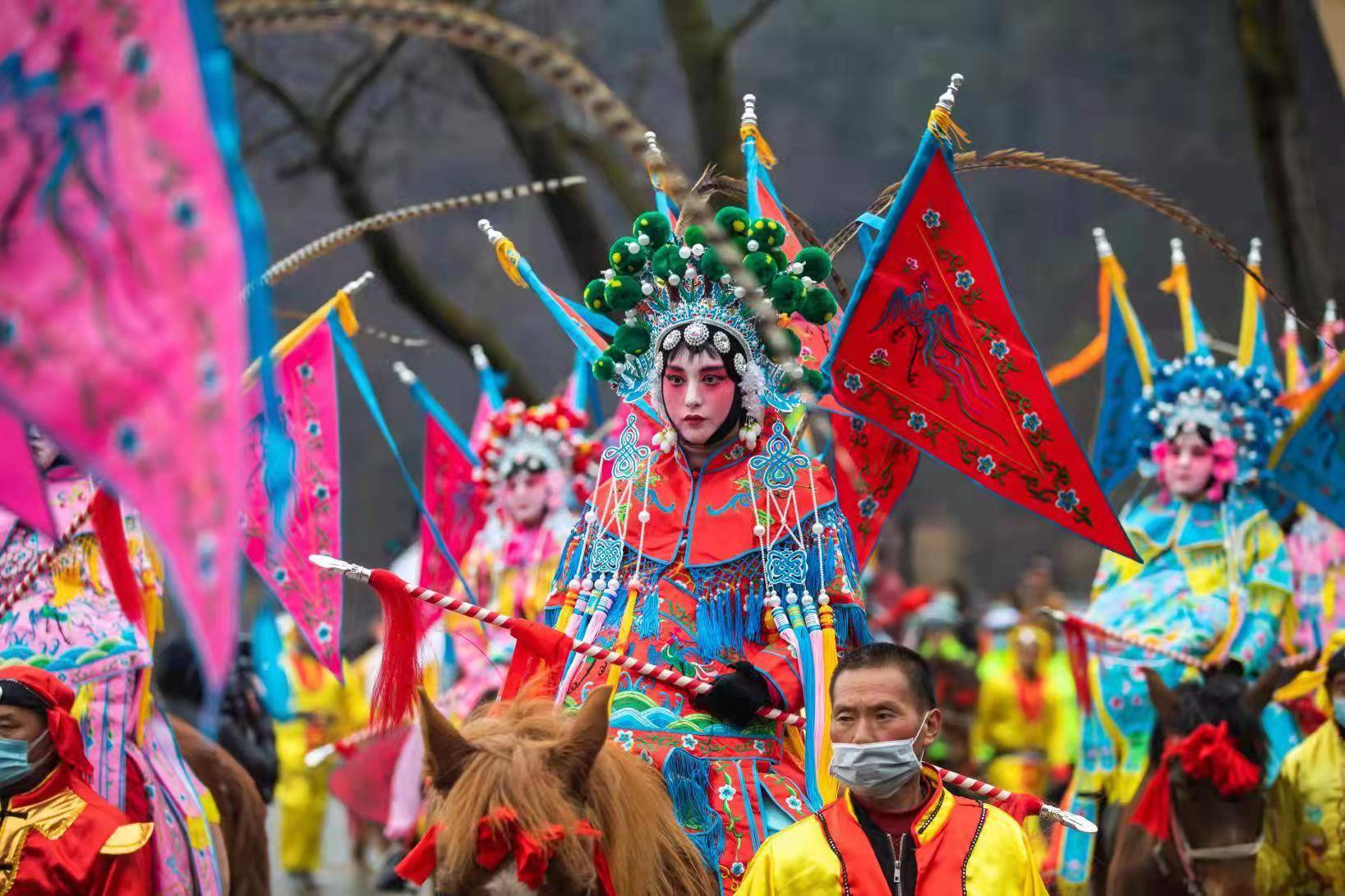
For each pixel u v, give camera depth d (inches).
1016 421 702.5
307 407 901.2
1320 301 1798.7
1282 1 1828.2
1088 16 3442.4
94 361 251.0
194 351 249.4
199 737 918.4
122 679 786.2
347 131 2250.2
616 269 695.1
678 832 569.6
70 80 253.9
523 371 1863.9
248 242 251.0
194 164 251.8
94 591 791.7
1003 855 535.8
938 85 3297.2
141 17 253.1
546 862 473.4
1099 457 1256.2
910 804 547.2
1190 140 3449.8
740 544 660.7
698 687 620.1
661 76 2652.6
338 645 885.2
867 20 3211.1
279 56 2009.1
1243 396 1170.0
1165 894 949.8
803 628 645.9
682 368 671.1
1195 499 1173.1
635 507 677.9
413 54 2011.6
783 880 540.4
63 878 700.7
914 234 689.0
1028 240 3430.1
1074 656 1063.0
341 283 2598.4
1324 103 2842.0
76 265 252.4
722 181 770.2
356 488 3011.8
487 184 2815.0
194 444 248.1
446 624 1397.6
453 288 2856.8
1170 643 1101.7
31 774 710.5
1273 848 933.8
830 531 668.1
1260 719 934.4
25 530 781.3
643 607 657.0
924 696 538.3
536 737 522.6
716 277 669.9
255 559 871.7
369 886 1680.6
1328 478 1188.5
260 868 926.4
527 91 1745.8
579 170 1814.7
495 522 1444.4
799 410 705.0
